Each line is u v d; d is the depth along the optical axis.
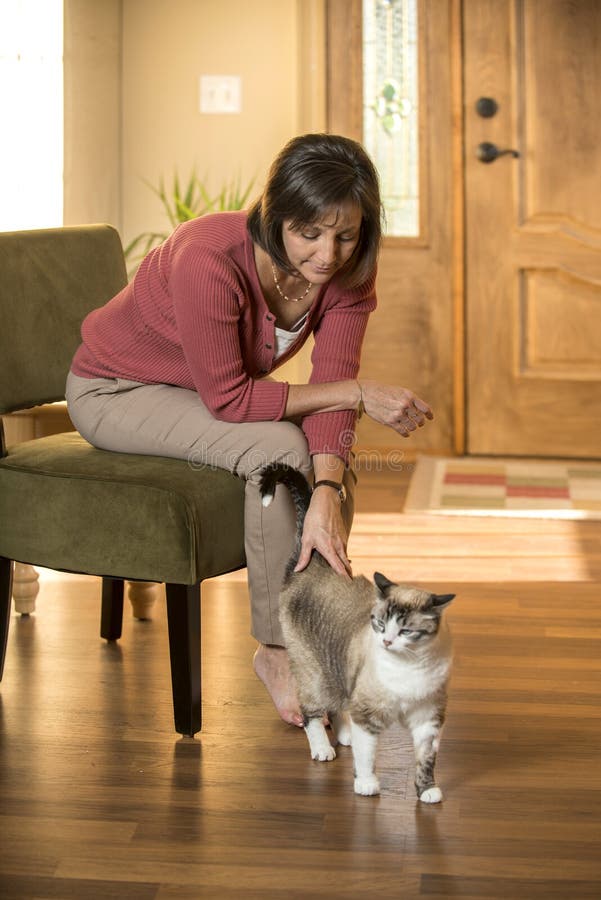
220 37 4.31
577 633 2.72
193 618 2.12
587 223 4.39
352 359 2.24
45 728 2.21
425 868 1.73
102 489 2.12
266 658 2.23
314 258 1.94
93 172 4.04
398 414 2.10
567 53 4.30
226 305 2.02
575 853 1.77
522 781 1.99
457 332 4.53
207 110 4.35
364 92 4.44
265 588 2.16
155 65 4.33
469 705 2.31
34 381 2.44
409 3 4.37
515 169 4.40
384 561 3.30
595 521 3.72
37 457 2.23
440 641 1.81
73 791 1.96
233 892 1.67
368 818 1.87
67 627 2.74
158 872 1.72
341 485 2.13
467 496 3.99
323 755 2.06
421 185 4.46
